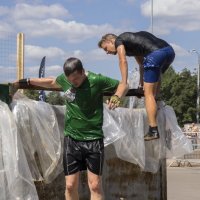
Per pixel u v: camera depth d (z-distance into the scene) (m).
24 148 4.73
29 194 4.41
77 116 4.73
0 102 4.53
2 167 4.37
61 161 5.22
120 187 6.11
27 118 4.80
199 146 22.31
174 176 14.15
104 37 5.73
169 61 5.74
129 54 5.72
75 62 4.57
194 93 56.34
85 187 5.68
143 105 6.69
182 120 56.41
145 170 6.36
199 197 9.58
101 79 4.73
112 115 5.79
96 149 4.72
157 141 6.45
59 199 5.27
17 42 9.55
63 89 4.84
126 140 5.92
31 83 4.96
